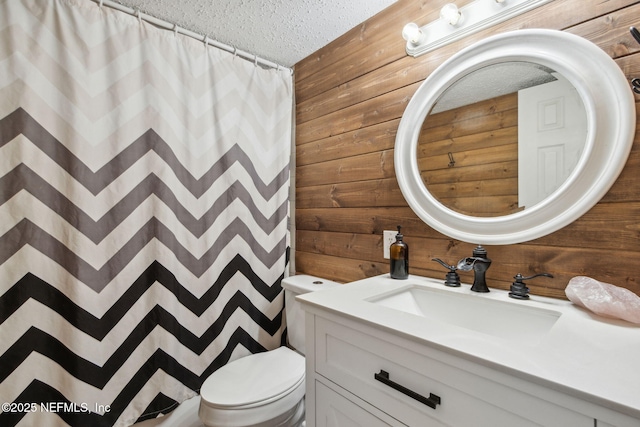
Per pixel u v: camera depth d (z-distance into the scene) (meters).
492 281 0.96
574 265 0.81
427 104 1.11
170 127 1.30
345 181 1.45
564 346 0.55
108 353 1.15
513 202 0.92
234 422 0.99
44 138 1.06
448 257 1.07
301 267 1.73
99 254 1.14
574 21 0.81
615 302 0.65
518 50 0.89
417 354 0.61
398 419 0.64
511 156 0.92
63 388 1.08
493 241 0.93
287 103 1.70
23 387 1.02
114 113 1.17
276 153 1.68
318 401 0.85
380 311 0.75
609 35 0.76
